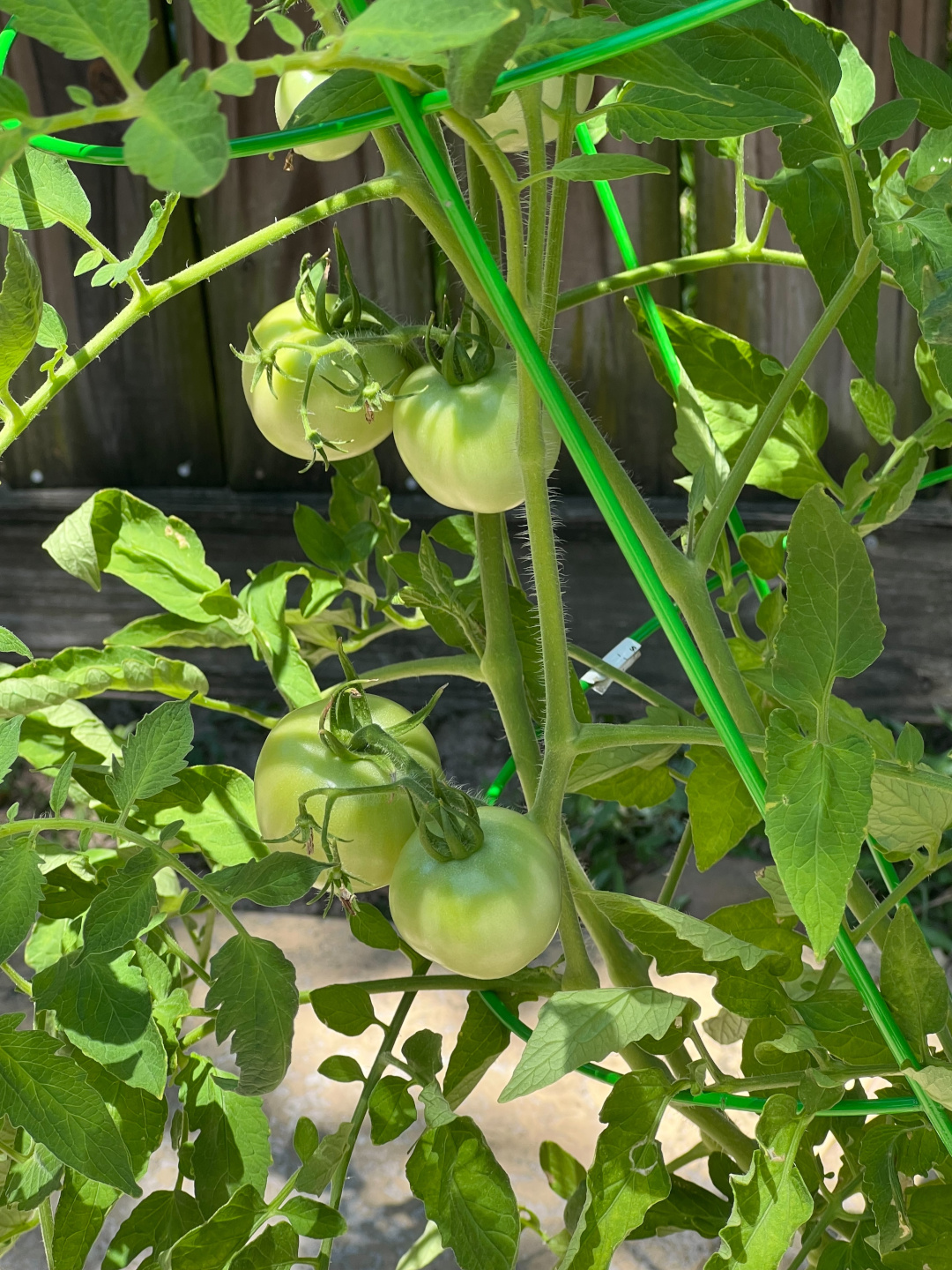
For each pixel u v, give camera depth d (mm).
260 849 604
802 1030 500
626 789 770
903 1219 542
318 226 1721
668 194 1643
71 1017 447
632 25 429
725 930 646
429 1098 517
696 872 1688
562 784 524
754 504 1785
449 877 463
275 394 530
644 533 556
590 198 1660
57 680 642
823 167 583
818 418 754
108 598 1947
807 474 759
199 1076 586
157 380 1845
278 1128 1184
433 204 465
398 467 1884
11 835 461
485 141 374
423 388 498
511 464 490
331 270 1735
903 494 718
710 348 744
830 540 417
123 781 466
